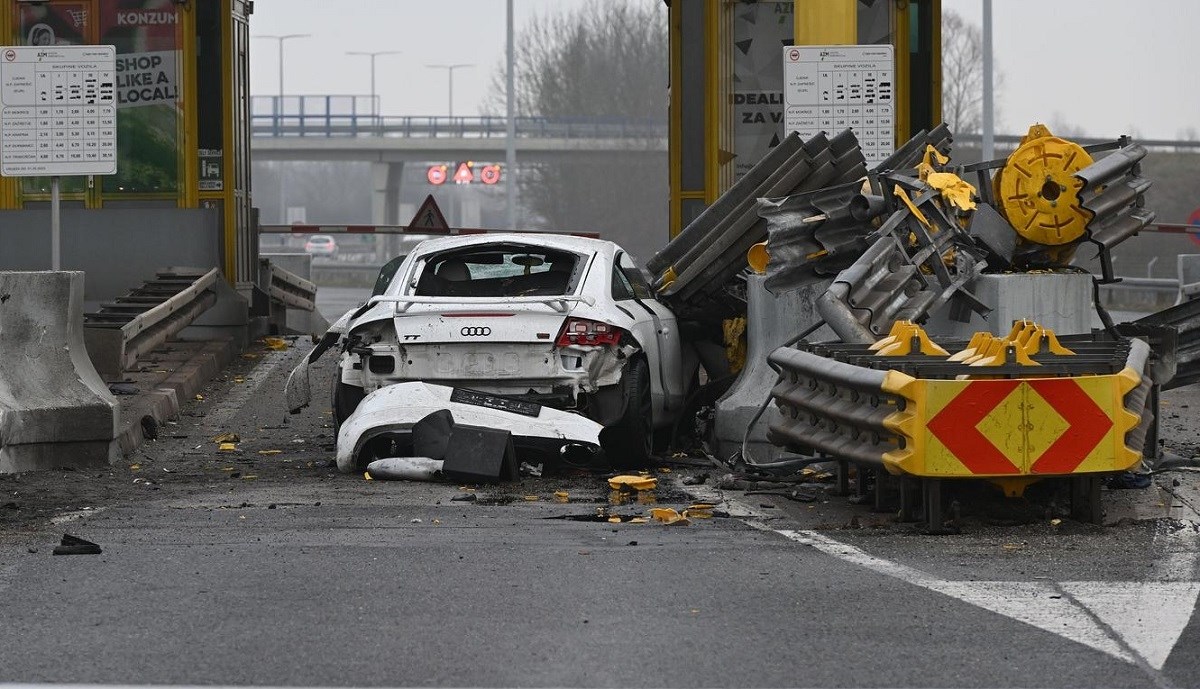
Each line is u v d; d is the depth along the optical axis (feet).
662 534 79.92
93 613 61.05
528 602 62.95
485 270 117.19
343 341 108.78
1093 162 104.88
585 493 96.27
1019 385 79.41
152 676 51.85
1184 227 270.46
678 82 181.47
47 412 104.88
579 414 105.91
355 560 72.02
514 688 50.60
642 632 57.93
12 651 55.16
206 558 72.54
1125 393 81.10
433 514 87.04
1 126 130.62
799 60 137.69
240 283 191.93
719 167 181.47
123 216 182.39
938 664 53.47
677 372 122.42
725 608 61.82
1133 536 78.64
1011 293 102.58
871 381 82.58
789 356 98.37
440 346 106.52
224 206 188.44
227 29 187.83
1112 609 61.67
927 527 81.00
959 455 79.15
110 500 92.73
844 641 56.59
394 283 114.11
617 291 113.60
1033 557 72.90
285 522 83.92
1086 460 79.92
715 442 113.80
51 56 130.72
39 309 106.32
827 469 101.71
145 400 132.26
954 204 105.40
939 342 94.43
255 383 158.30
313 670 52.65
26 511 88.07
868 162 138.00
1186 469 100.48
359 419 104.12
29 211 181.78
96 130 131.03
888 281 102.63
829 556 73.20
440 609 61.72
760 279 112.88
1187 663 53.78
